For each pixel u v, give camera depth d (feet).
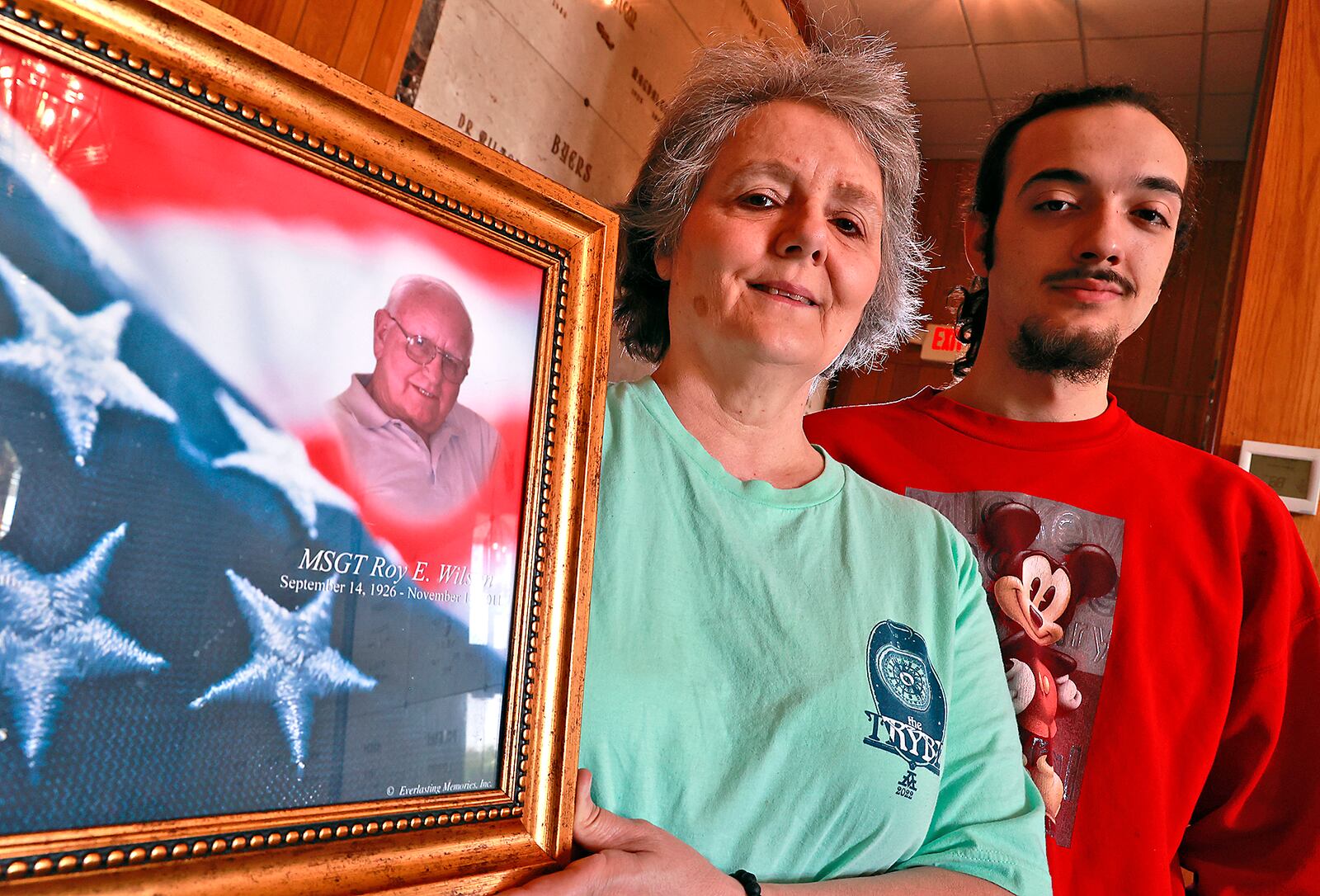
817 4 9.46
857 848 2.28
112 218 1.29
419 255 1.64
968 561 2.80
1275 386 5.82
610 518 2.34
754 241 2.49
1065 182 3.76
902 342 3.65
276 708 1.39
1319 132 5.98
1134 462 3.82
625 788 2.12
